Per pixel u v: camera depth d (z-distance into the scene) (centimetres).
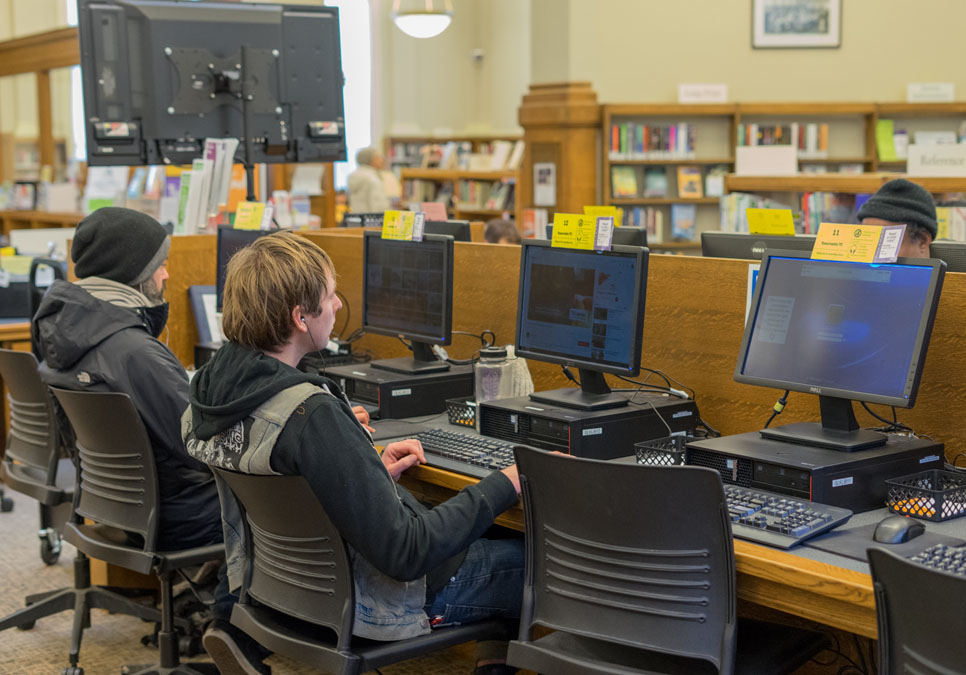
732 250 301
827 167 908
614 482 189
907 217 332
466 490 219
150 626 360
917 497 203
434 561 207
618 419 257
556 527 204
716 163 884
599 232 263
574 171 866
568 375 284
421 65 1537
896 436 233
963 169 635
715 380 277
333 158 462
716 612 186
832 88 913
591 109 856
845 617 172
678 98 880
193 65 423
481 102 1564
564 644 210
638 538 191
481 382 297
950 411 233
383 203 944
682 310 283
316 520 209
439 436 276
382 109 1522
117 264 292
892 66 916
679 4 884
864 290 222
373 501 201
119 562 283
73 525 303
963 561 173
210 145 420
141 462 276
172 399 276
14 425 339
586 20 858
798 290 234
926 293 211
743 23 896
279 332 210
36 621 363
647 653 204
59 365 285
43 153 998
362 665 211
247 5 439
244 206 396
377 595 214
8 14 1226
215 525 286
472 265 347
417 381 315
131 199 693
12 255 611
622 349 258
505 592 231
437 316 314
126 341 281
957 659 146
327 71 455
